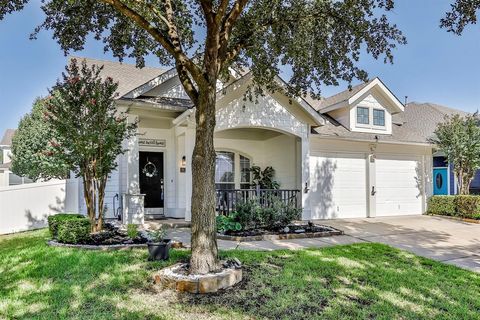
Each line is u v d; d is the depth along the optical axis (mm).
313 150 12617
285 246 7414
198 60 8148
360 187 13422
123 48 8156
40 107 16844
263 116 10977
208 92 5172
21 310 4031
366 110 13969
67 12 7332
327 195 12750
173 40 5359
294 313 4039
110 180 11148
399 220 12336
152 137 11742
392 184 14062
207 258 4930
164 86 11742
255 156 14102
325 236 8773
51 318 3812
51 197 10969
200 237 4969
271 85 9008
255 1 7242
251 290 4672
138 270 5309
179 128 11148
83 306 4121
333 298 4504
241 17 7191
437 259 6609
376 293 4723
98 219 8297
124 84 12781
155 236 6297
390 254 6805
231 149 13641
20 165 17609
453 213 13094
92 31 7867
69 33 7746
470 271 5859
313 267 5711
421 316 4102
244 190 10477
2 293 4547
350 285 4988
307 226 9758
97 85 7918
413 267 5980
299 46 7672
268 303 4285
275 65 8289
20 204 10438
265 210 9195
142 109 10492
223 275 4734
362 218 13008
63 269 5352
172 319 3826
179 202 11672
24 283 4902
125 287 4699
